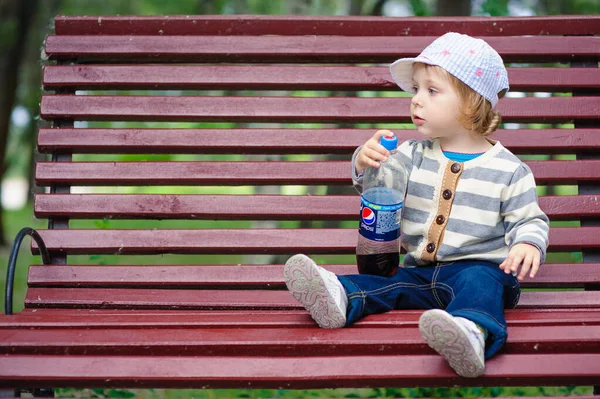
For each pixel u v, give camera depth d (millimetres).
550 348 2525
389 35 3805
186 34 3816
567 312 2908
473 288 2736
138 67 3738
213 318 2828
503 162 3041
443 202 3045
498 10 5422
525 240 2797
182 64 4117
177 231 3539
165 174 3613
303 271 2588
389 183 3121
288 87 3766
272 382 2428
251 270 3486
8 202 34031
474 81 2947
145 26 3801
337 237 3553
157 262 10805
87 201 3570
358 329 2605
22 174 37844
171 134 3658
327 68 3742
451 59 2947
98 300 3363
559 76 3701
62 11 15477
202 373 2430
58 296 3371
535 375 2434
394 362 2441
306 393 4820
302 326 2738
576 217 3531
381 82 3736
